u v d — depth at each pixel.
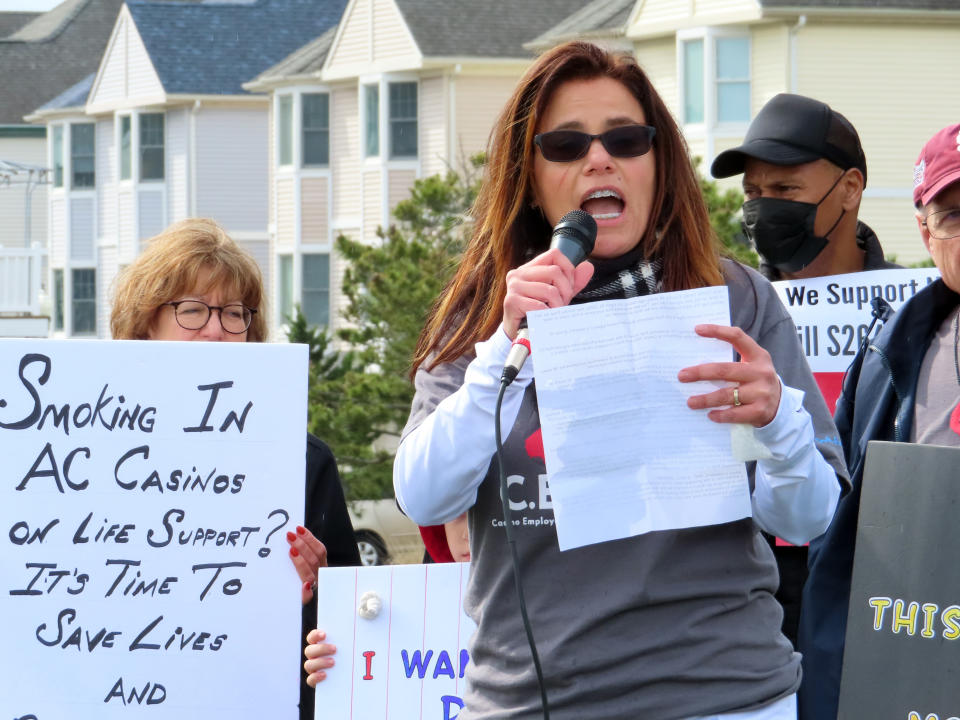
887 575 3.88
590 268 3.94
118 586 5.20
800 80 37.22
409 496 4.17
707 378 3.79
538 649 3.96
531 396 4.14
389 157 45.88
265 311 6.38
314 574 5.53
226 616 5.24
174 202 56.28
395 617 5.48
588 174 4.21
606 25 41.34
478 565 4.20
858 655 3.91
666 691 3.88
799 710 5.16
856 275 7.12
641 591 3.89
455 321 4.57
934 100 38.03
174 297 6.05
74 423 5.24
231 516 5.27
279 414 5.31
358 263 27.05
